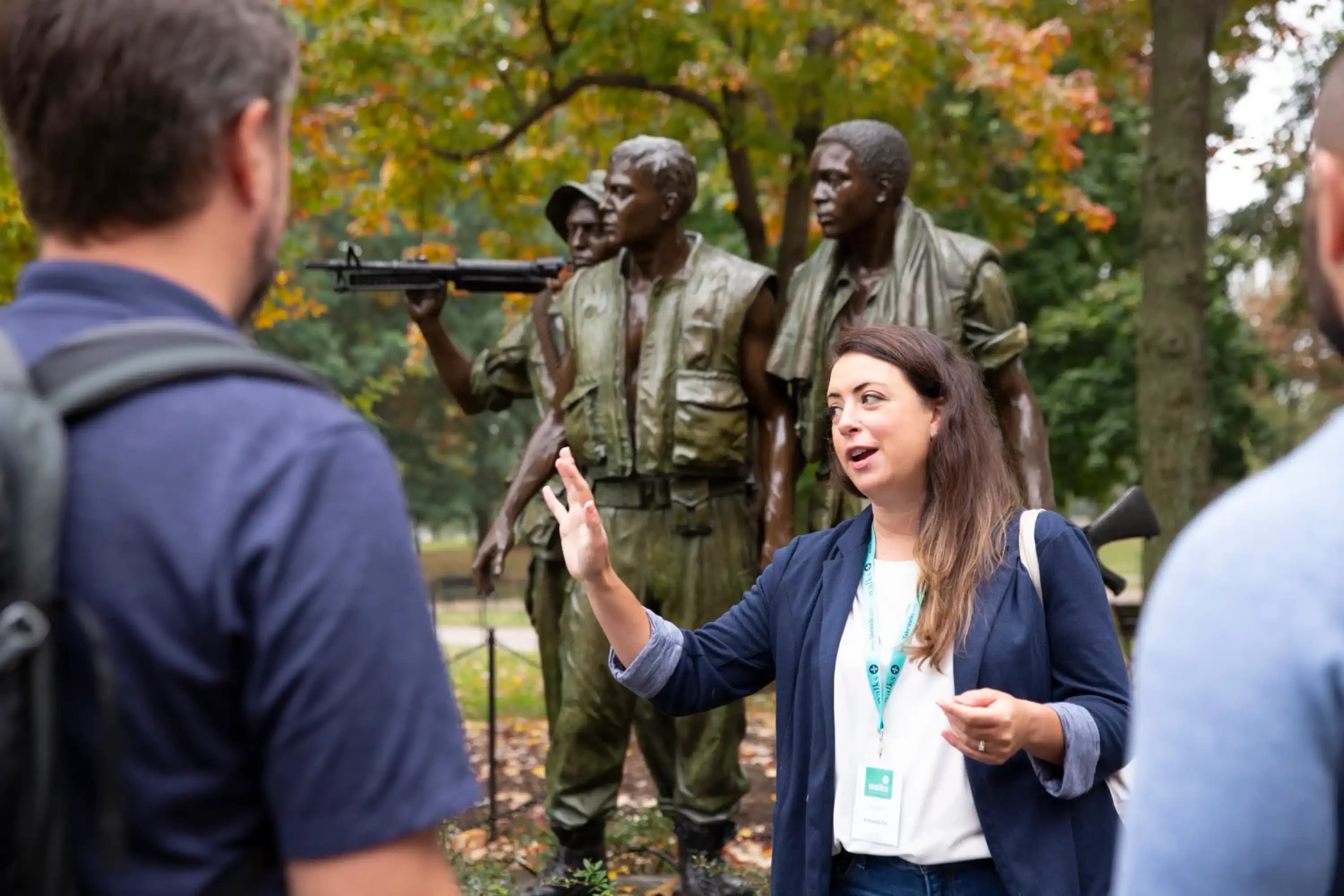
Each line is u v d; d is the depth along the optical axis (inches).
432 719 49.3
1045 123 410.6
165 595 47.1
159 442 47.9
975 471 103.7
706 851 212.7
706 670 110.3
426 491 1105.4
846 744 101.6
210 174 51.8
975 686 98.7
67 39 50.1
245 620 47.6
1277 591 41.5
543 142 455.2
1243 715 41.3
